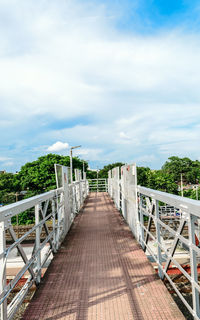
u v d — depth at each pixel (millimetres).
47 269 3643
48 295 2869
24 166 38594
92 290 2957
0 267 1954
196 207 1877
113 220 7551
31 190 37531
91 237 5516
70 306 2629
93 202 12961
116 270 3535
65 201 5836
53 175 35938
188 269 4926
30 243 16078
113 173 12422
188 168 70000
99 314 2467
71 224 7082
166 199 2717
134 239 5172
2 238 1955
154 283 3096
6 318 2008
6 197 46125
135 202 5070
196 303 2057
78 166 44844
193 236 2059
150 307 2561
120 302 2670
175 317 2381
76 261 3951
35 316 2465
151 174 43719
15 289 4988
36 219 3205
